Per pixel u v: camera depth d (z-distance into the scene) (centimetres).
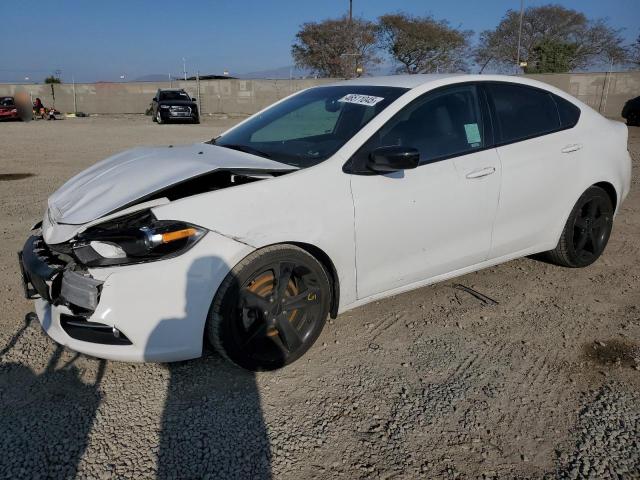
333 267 311
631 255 495
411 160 296
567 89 2875
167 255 263
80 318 278
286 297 300
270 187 289
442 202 342
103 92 3600
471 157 358
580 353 328
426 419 268
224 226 273
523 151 383
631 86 2808
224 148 369
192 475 230
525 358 323
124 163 343
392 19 4425
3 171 947
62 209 303
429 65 4556
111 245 259
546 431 260
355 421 266
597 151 426
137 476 229
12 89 3516
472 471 235
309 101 400
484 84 381
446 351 330
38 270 280
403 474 233
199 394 285
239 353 288
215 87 3547
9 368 303
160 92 2777
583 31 4538
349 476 231
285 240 287
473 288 420
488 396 286
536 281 433
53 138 1634
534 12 4603
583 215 436
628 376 304
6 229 560
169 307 265
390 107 338
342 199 306
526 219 394
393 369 310
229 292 276
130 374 300
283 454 243
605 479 230
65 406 272
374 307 386
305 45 4731
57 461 236
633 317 374
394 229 326
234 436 254
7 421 260
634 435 256
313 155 324
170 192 305
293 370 308
